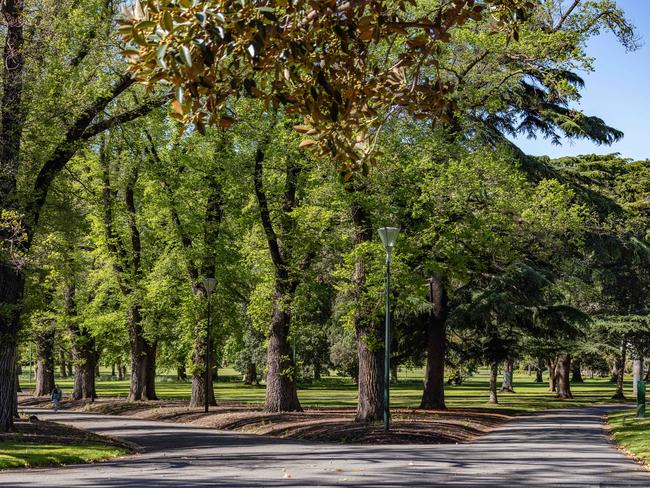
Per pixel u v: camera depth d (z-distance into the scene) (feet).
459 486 38.34
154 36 13.58
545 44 78.64
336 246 94.43
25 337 78.95
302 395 179.52
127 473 46.37
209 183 107.45
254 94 16.34
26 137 65.92
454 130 89.45
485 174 82.64
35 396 176.86
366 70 17.85
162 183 110.42
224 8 14.19
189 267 116.06
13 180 64.64
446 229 81.30
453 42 84.53
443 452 58.08
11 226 62.34
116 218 126.21
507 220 85.61
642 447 58.90
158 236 126.62
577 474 43.86
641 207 159.63
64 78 65.82
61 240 71.20
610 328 149.79
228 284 121.19
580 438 70.03
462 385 257.55
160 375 311.06
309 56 16.29
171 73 14.38
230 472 46.37
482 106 90.12
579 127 112.06
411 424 78.89
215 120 15.83
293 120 85.15
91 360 154.92
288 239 97.09
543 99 114.42
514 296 120.16
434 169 82.07
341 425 78.69
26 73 63.67
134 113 70.79
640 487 37.99
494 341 137.49
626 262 142.61
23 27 64.08
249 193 99.14
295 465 50.16
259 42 14.25
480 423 86.63
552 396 175.01
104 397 168.96
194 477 43.62
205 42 14.15
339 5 16.20
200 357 118.73
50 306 145.07
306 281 97.81
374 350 83.56
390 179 78.79
